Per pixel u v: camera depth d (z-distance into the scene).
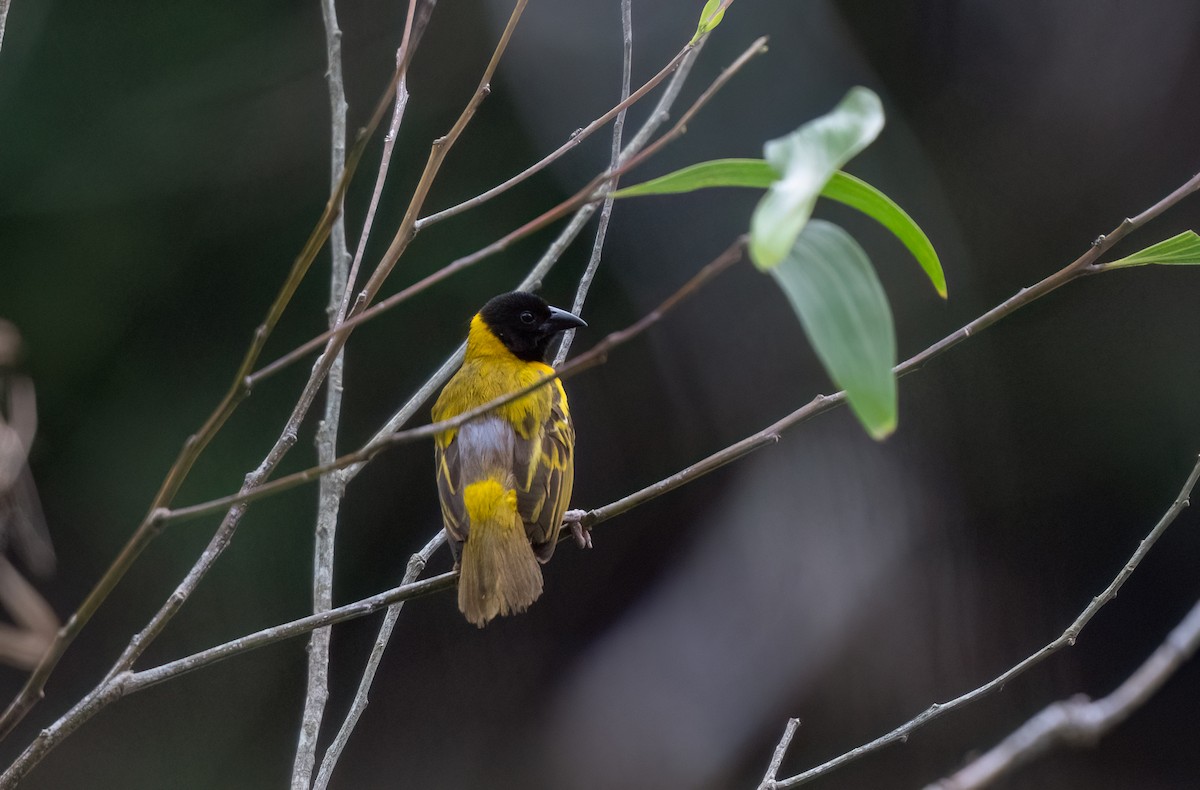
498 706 15.32
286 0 14.40
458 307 14.37
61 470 14.27
